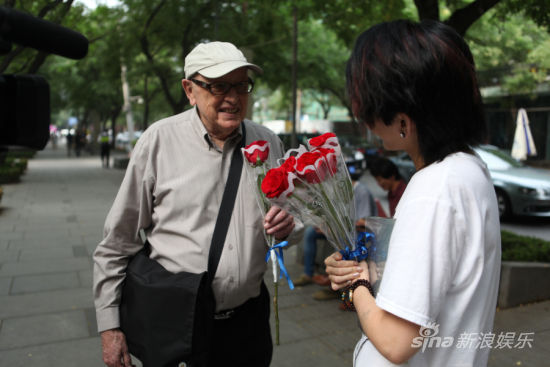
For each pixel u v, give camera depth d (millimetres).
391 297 889
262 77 12719
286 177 1157
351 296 1076
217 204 1632
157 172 1637
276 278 1546
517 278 3744
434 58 911
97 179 14445
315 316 3658
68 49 975
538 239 4543
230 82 1568
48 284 4355
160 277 1534
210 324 1508
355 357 1123
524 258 4074
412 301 868
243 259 1602
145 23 11227
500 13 5461
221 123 1592
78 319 3539
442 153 959
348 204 1214
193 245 1599
